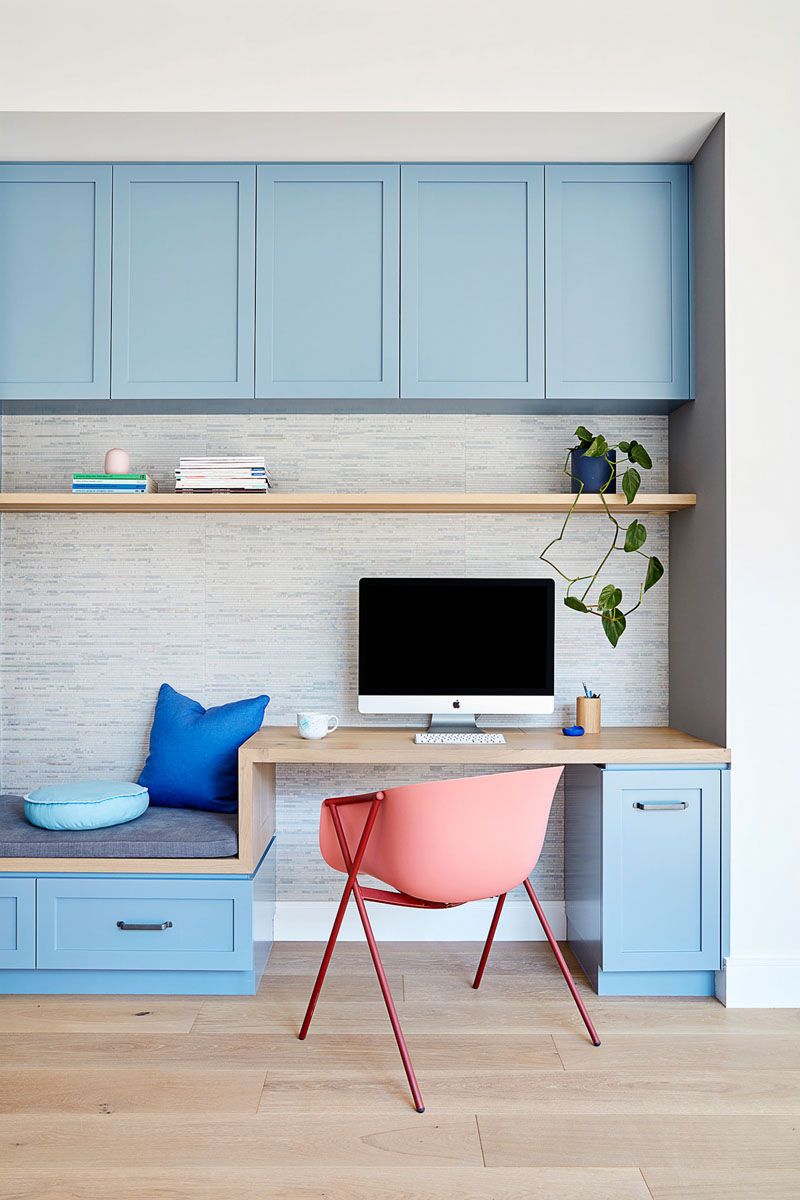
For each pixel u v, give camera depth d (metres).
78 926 2.33
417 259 2.57
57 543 2.88
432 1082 1.91
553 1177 1.59
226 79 2.33
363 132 2.41
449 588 2.68
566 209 2.59
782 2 2.38
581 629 2.88
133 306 2.58
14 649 2.88
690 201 2.60
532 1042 2.10
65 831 2.38
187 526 2.88
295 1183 1.57
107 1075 1.93
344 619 2.87
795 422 2.39
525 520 2.88
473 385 2.57
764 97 2.38
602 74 2.34
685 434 2.70
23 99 2.32
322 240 2.57
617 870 2.33
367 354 2.57
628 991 2.37
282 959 2.63
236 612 2.87
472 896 1.98
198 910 2.33
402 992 2.38
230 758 2.61
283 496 2.57
